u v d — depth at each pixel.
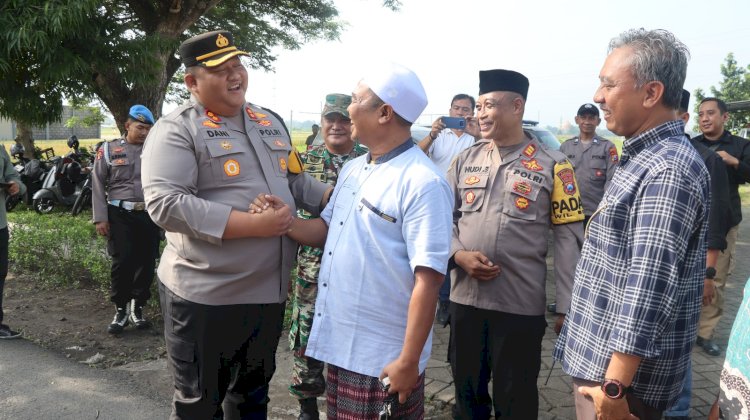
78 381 3.62
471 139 4.64
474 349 2.69
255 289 2.16
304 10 12.73
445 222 1.84
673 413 3.09
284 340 4.40
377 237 1.89
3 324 4.40
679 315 1.75
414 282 1.90
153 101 8.95
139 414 3.23
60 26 5.40
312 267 2.91
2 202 4.19
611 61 1.82
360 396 1.92
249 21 12.73
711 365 4.05
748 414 1.36
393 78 1.90
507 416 2.62
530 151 2.65
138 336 4.49
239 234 1.99
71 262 5.77
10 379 3.60
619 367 1.65
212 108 2.14
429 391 3.59
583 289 1.88
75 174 9.98
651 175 1.69
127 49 6.56
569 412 3.35
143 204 4.52
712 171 3.49
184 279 2.12
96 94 8.55
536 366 2.63
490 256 2.58
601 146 5.85
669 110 1.78
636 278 1.64
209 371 2.17
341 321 1.94
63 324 4.67
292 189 2.47
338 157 3.18
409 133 1.99
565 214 2.54
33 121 6.58
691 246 1.73
